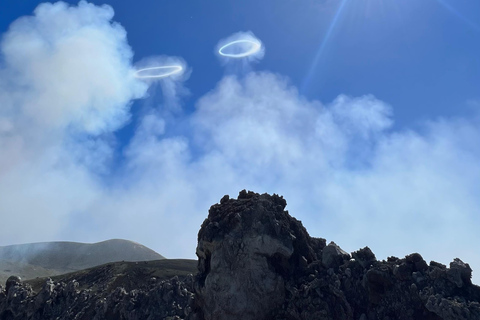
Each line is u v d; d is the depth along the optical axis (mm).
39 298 121812
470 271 46406
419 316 45156
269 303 52906
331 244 58406
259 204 59031
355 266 53938
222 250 55469
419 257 50188
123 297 115062
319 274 54812
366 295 50344
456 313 41156
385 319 46906
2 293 126688
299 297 51812
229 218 58500
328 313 48750
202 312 58000
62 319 115875
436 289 45219
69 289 127875
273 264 55656
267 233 55562
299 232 60719
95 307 115812
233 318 52000
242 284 53250
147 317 106875
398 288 48219
